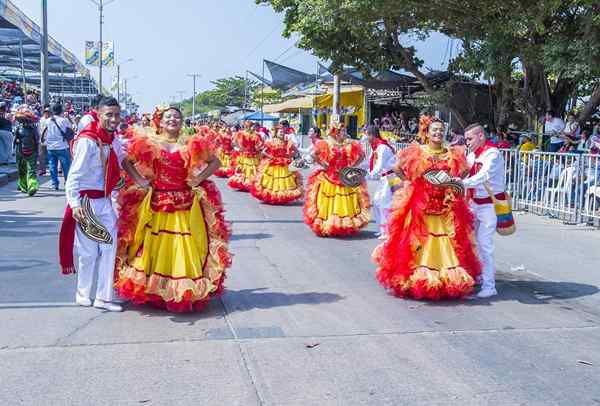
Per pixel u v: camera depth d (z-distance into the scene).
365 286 7.34
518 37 15.48
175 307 5.92
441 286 6.56
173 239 5.90
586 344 5.53
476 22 16.39
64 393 4.26
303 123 43.50
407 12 17.33
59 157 15.30
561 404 4.30
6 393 4.23
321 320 5.99
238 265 8.27
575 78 14.97
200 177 5.98
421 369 4.85
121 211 6.04
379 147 10.14
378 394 4.38
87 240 6.05
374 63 21.05
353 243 10.06
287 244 9.84
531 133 17.00
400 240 6.71
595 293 7.25
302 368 4.80
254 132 17.27
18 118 14.21
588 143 15.46
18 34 25.66
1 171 18.08
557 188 12.53
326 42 20.67
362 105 33.25
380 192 10.26
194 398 4.23
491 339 5.60
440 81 22.86
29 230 10.19
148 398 4.22
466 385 4.57
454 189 6.56
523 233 11.03
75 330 5.48
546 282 7.75
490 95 21.05
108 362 4.80
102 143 5.87
